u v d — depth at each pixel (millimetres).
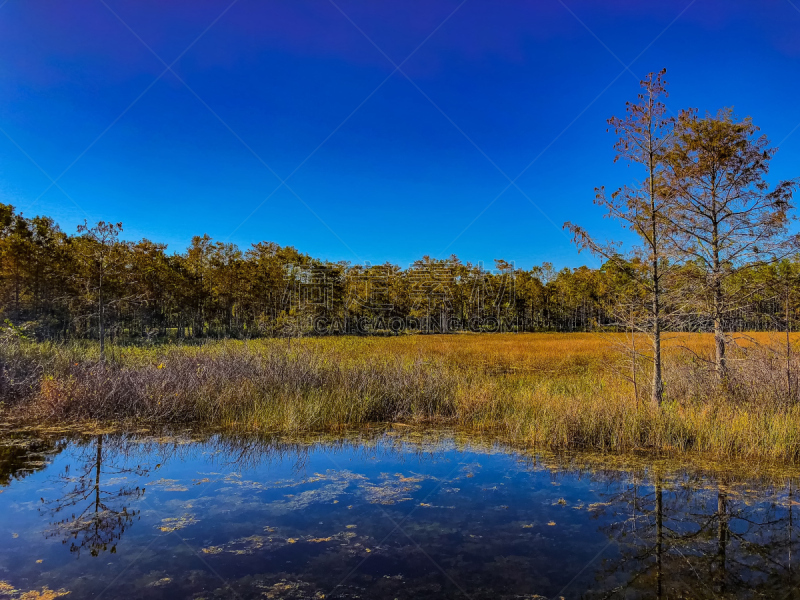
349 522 4617
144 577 3521
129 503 5039
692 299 9031
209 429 8320
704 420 7676
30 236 25359
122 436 7773
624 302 9172
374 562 3807
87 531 4344
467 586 3449
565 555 3979
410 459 6883
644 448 7438
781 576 3666
